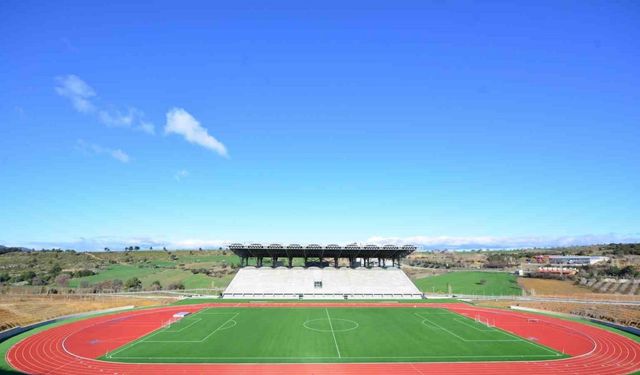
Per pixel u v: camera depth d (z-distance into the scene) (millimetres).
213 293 130375
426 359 50156
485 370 46031
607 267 176750
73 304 96938
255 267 125750
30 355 51594
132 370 45375
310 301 105500
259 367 46562
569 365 48031
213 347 55625
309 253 125562
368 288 116500
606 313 86312
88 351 53469
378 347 55938
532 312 89750
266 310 90250
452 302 105062
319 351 53719
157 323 74562
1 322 72312
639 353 53531
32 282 145125
